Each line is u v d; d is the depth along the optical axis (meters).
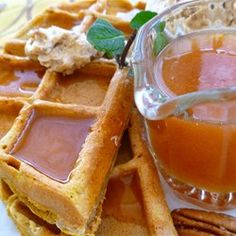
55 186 0.16
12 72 0.22
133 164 0.19
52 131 0.18
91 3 0.27
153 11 0.22
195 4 0.21
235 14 0.21
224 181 0.18
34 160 0.18
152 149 0.19
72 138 0.18
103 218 0.18
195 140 0.17
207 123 0.16
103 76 0.21
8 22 0.30
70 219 0.16
